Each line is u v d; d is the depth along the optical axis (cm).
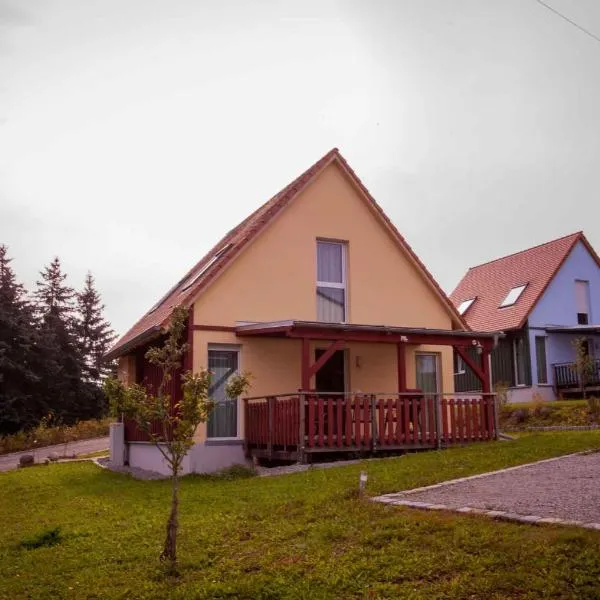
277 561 752
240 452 1675
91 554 862
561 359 3259
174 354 830
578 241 3472
